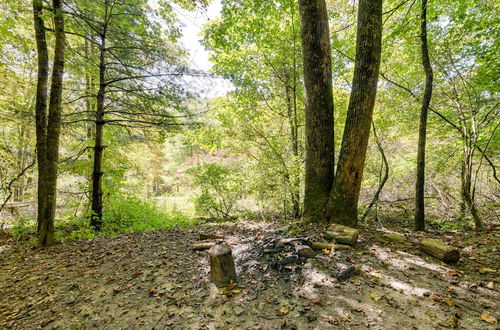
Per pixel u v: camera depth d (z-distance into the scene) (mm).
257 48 8344
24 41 6160
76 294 2920
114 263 3746
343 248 3332
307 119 4801
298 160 7375
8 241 5465
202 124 7340
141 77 6262
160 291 2809
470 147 5551
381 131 7992
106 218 7199
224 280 2771
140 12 6105
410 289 2500
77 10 5582
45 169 4934
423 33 5191
